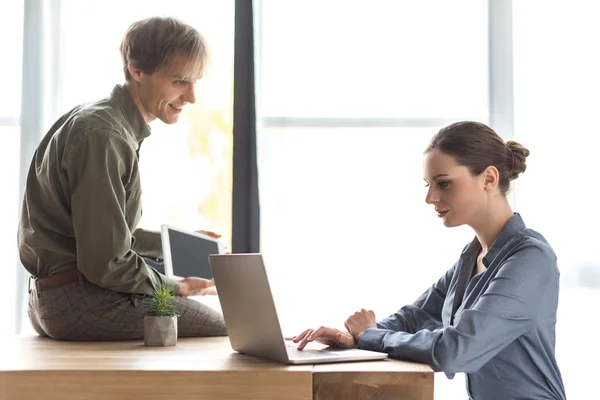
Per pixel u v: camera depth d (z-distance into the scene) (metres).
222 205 3.25
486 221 1.81
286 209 3.12
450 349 1.55
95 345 1.99
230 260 1.63
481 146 1.78
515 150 1.84
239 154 3.12
